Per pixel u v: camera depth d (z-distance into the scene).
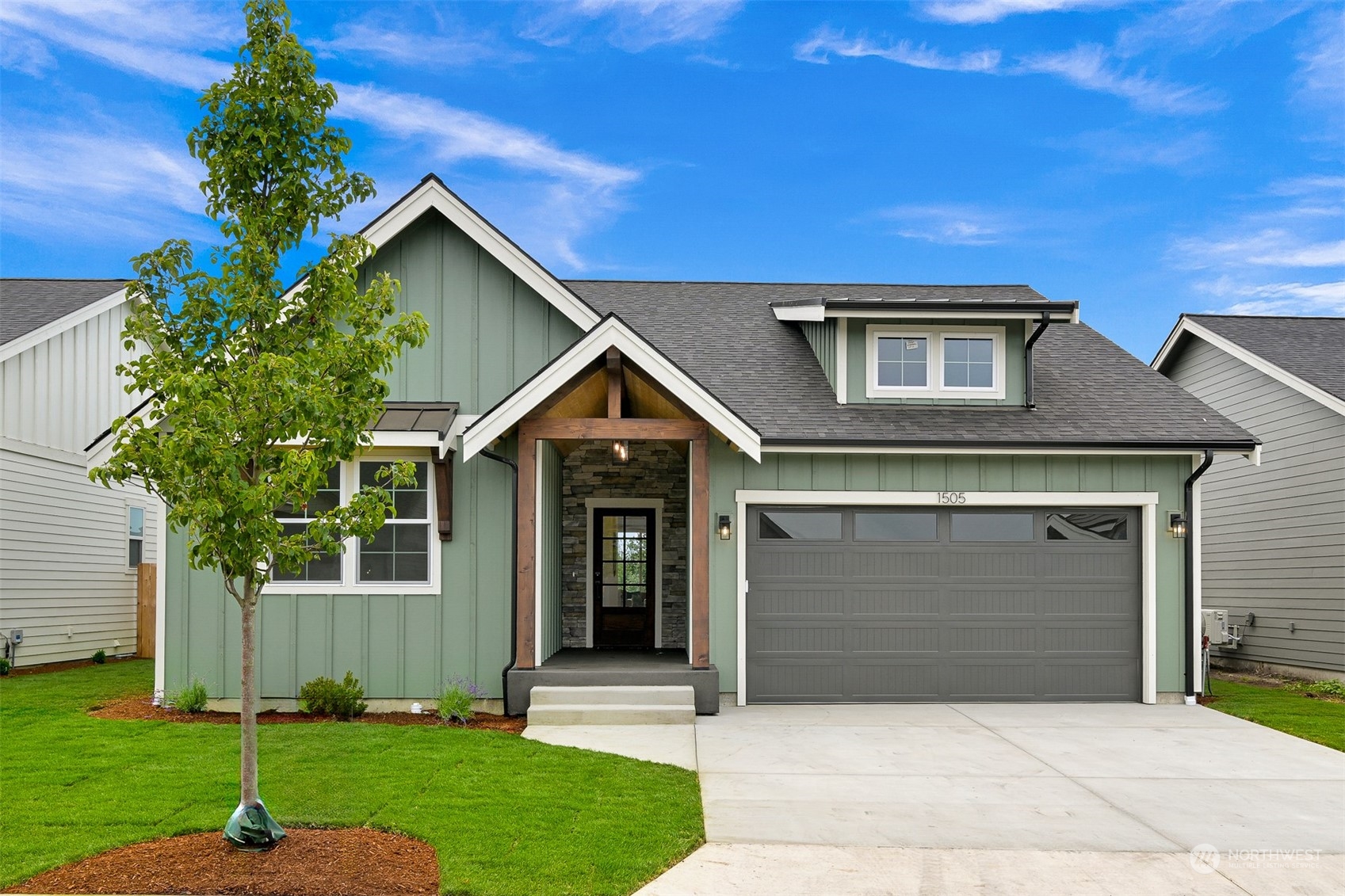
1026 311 11.84
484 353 11.23
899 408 12.09
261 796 6.51
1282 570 14.73
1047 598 11.40
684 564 13.92
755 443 10.05
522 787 6.92
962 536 11.43
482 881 5.06
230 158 5.58
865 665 11.26
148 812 6.10
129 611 16.45
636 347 9.95
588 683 10.21
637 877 5.24
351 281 5.90
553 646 12.61
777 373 12.79
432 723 9.78
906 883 5.30
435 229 11.32
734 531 11.16
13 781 6.83
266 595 10.65
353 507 5.71
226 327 5.66
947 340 12.44
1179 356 17.78
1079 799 7.05
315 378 5.30
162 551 10.57
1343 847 6.02
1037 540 11.45
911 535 11.40
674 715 9.77
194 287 5.61
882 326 12.35
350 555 10.73
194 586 10.58
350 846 5.58
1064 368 13.52
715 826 6.29
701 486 10.55
